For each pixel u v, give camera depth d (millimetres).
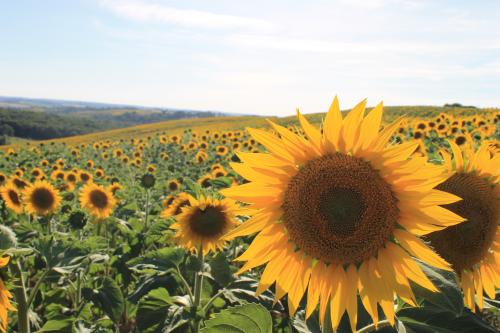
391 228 2584
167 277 5414
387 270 2576
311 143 2668
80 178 18156
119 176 24516
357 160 2645
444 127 20109
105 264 7793
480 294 2971
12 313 5414
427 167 2504
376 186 2588
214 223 6027
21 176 18453
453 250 2977
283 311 4852
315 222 2674
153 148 35938
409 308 3117
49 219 9938
